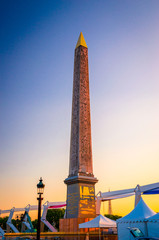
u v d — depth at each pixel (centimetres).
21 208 6838
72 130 3241
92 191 2962
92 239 2672
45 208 6372
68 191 3031
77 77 3447
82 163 3016
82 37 3809
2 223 10369
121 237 2098
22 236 4134
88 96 3391
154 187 3928
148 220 1861
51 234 3017
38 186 1582
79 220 2719
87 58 3656
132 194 5009
